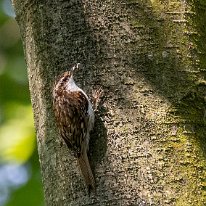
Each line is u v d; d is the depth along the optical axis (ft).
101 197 26.05
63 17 27.68
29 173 45.85
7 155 45.24
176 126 26.61
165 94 26.81
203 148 26.76
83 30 27.40
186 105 26.91
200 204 25.94
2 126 46.26
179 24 27.66
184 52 27.45
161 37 27.32
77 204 26.40
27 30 29.01
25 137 45.44
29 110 47.32
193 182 26.14
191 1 28.14
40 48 28.12
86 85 27.12
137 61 26.99
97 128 26.71
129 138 26.40
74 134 26.73
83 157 26.48
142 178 25.99
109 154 26.35
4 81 51.16
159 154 26.23
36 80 28.55
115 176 26.12
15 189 45.80
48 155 27.73
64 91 27.30
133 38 27.20
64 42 27.55
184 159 26.32
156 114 26.61
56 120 27.53
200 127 26.99
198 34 27.96
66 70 27.45
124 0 27.43
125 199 25.85
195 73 27.37
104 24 27.30
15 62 53.16
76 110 26.94
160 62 27.09
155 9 27.55
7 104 48.60
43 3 28.14
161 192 25.88
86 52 27.25
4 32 54.80
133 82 26.84
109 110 26.73
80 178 26.58
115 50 27.12
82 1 27.53
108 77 26.96
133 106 26.63
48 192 27.50
